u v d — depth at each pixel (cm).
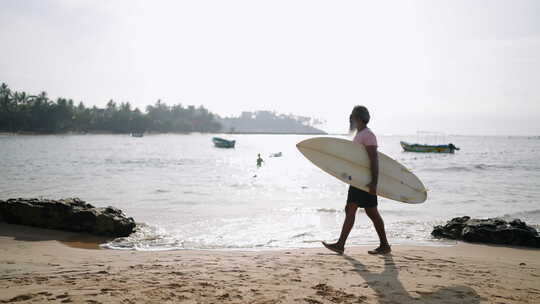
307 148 544
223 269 439
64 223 776
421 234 830
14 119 14012
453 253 607
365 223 969
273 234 819
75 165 3222
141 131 19875
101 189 1658
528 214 1187
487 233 738
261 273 417
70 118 16488
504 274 443
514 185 2095
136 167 3162
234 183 2064
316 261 487
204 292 339
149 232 815
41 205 793
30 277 398
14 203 795
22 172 2495
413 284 377
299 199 1472
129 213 1079
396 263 479
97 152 5581
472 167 3694
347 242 733
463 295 345
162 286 358
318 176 2652
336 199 1480
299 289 352
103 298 318
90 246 673
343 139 531
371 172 507
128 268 453
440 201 1453
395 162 562
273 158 5316
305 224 945
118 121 19000
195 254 576
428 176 2755
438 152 7162
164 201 1338
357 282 379
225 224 929
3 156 4294
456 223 805
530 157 6119
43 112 14700
